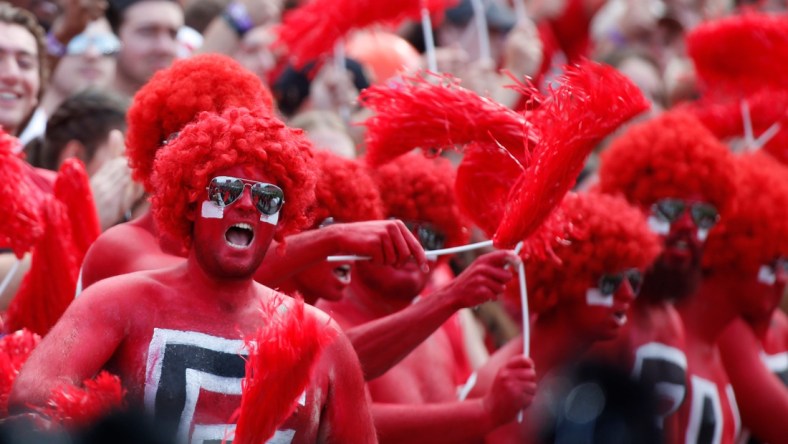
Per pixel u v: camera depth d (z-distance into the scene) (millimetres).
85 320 8094
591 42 22094
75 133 13930
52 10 16797
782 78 16328
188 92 10453
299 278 11484
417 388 12625
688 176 14102
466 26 20062
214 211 8273
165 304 8266
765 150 17281
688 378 14852
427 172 12875
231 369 8211
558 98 9961
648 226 13750
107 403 7426
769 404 15758
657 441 9141
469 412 11562
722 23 16422
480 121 10742
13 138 10820
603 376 9195
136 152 10641
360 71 17703
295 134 8672
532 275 12922
